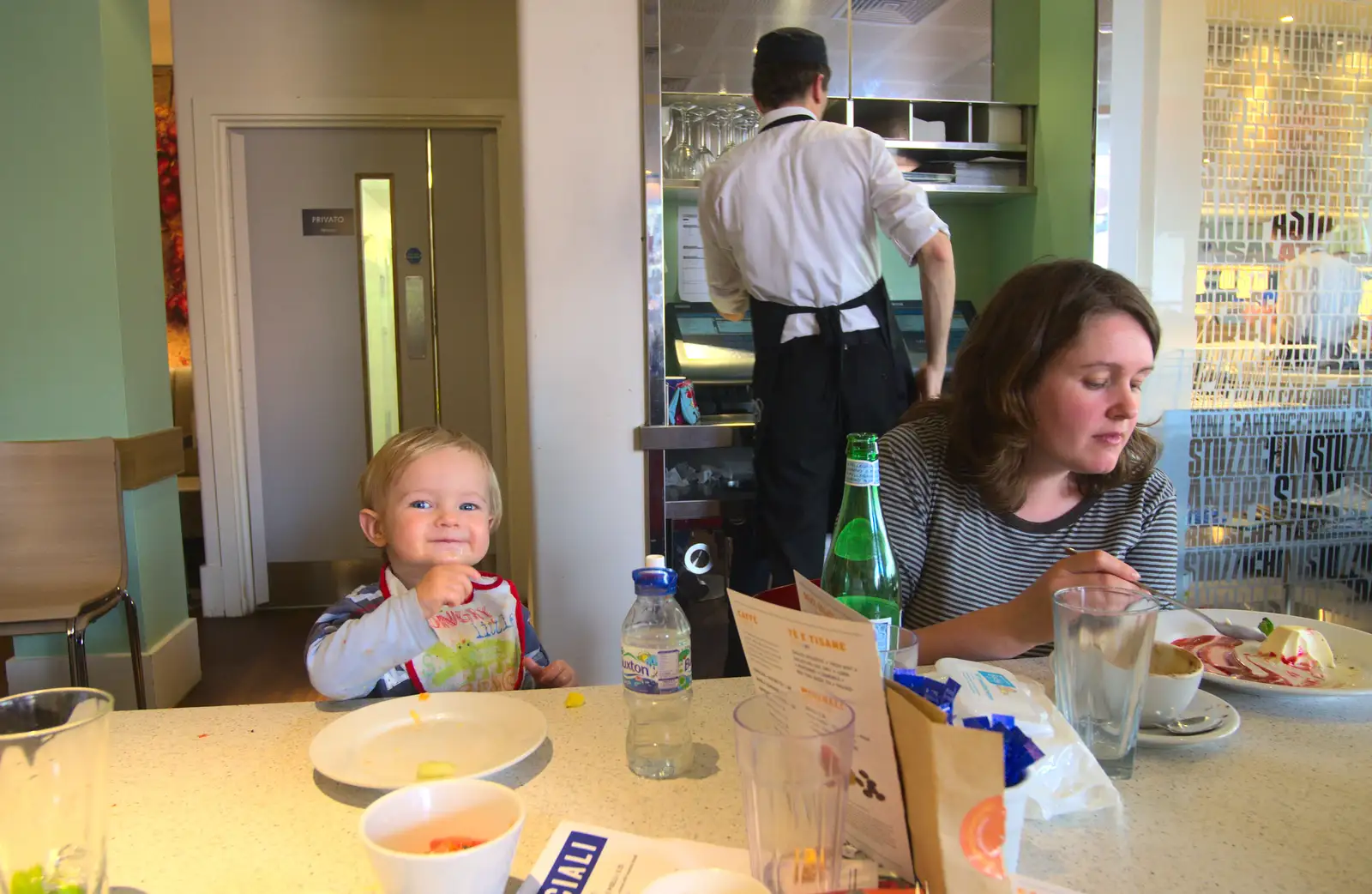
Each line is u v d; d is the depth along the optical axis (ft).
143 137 8.52
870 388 6.49
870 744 1.69
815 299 6.47
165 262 12.94
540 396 7.15
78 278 7.91
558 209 7.03
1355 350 8.37
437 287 11.50
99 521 7.19
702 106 8.07
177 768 2.44
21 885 1.56
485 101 11.07
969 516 3.79
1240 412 8.18
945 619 3.76
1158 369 8.09
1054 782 2.08
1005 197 9.37
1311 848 1.96
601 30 6.91
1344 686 2.87
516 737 2.52
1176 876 1.86
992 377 3.50
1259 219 8.18
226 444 11.17
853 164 6.28
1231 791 2.23
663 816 2.15
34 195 7.82
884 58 8.79
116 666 8.20
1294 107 8.12
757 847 1.63
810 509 6.49
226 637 10.52
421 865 1.49
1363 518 8.46
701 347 8.35
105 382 8.01
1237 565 8.25
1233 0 7.92
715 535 7.52
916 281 9.61
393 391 11.57
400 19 10.93
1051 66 8.51
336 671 3.05
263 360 11.36
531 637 4.05
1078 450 3.34
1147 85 7.98
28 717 1.78
